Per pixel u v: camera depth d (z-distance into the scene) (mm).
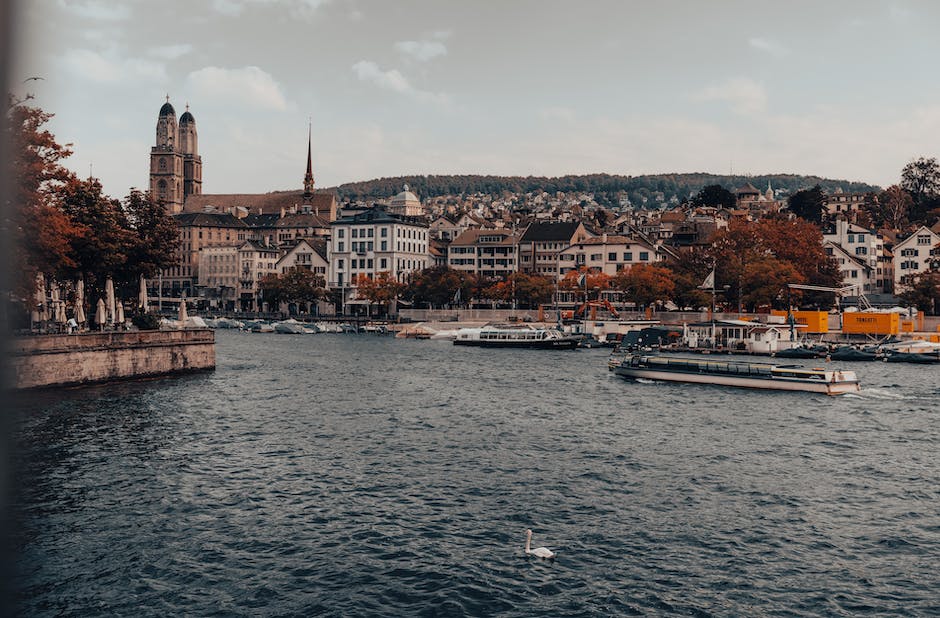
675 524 37531
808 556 33844
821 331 141875
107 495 40219
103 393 71125
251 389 78812
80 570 31188
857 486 44344
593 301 189125
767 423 63906
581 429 60062
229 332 197250
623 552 34062
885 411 70562
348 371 99250
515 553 33812
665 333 138250
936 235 193500
